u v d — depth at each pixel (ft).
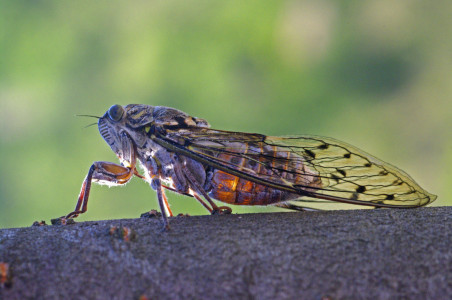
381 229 0.63
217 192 0.69
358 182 0.67
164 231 0.63
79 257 0.62
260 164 0.68
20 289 0.60
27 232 0.63
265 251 0.62
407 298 0.60
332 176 0.68
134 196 1.02
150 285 0.61
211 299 0.60
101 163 0.69
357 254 0.61
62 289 0.60
